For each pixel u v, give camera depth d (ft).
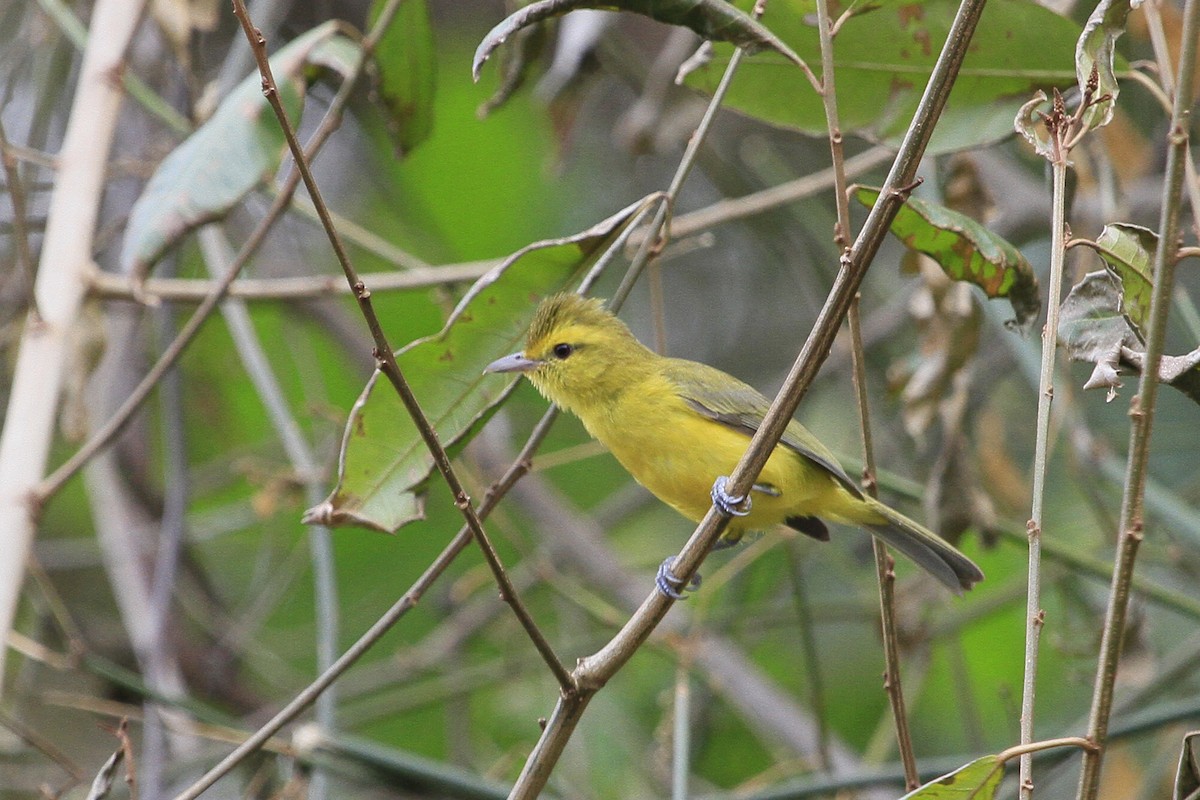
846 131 27.48
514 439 50.29
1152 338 16.87
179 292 33.09
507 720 46.32
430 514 49.44
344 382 51.24
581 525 47.67
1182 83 16.55
